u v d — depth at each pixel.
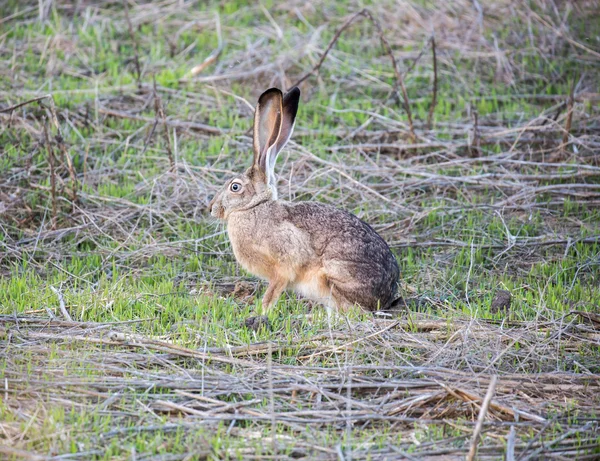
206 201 13.61
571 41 18.78
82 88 17.03
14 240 12.76
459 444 7.79
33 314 10.18
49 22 19.50
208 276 11.98
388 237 13.05
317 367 8.96
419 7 20.28
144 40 19.23
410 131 15.48
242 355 9.29
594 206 14.11
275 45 18.81
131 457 7.29
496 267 12.37
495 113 16.97
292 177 14.23
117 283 11.19
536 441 7.81
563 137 15.52
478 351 9.47
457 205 13.97
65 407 8.12
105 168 14.62
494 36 19.16
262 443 7.64
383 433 8.02
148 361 9.02
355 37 19.41
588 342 9.73
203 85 17.34
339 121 16.44
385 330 9.66
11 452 7.23
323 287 10.74
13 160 14.48
